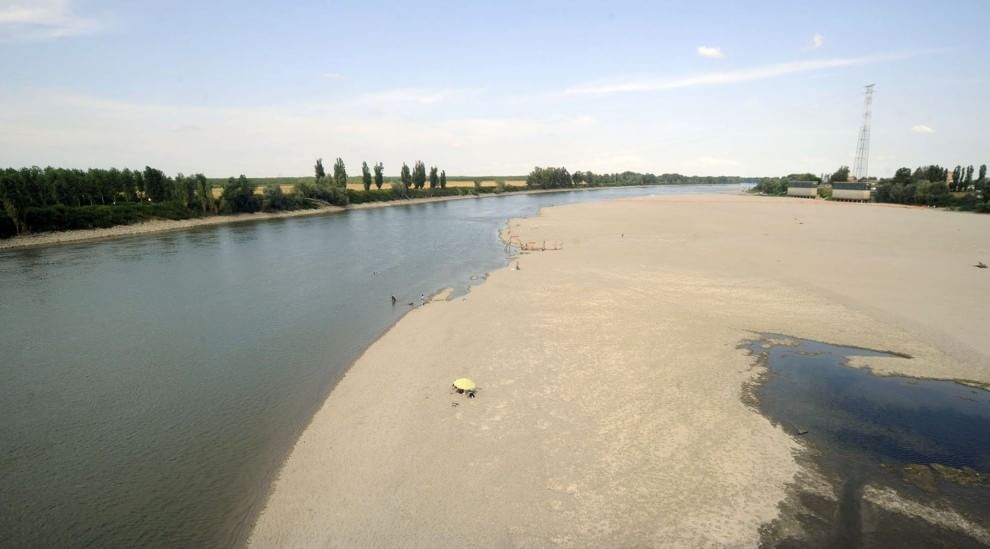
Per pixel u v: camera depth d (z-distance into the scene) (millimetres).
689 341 25109
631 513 13148
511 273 41500
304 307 33125
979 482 14555
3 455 16891
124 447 17172
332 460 15539
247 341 26938
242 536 12789
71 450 17125
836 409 18672
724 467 15102
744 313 29547
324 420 17875
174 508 14055
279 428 17953
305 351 25203
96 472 15852
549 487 14164
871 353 23812
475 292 35594
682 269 41438
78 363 24469
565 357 23094
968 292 33500
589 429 17078
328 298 35250
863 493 14047
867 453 15961
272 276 42844
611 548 12000
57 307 34062
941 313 29203
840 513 13250
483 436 16672
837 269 40875
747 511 13273
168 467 15953
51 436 18031
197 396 20703
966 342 24906
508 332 26531
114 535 13102
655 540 12250
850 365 22484
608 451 15844
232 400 20219
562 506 13406
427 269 45250
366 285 39062
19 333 28891
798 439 16688
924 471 15047
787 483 14422
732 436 16734
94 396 20984
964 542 12250
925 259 45062
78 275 44188
